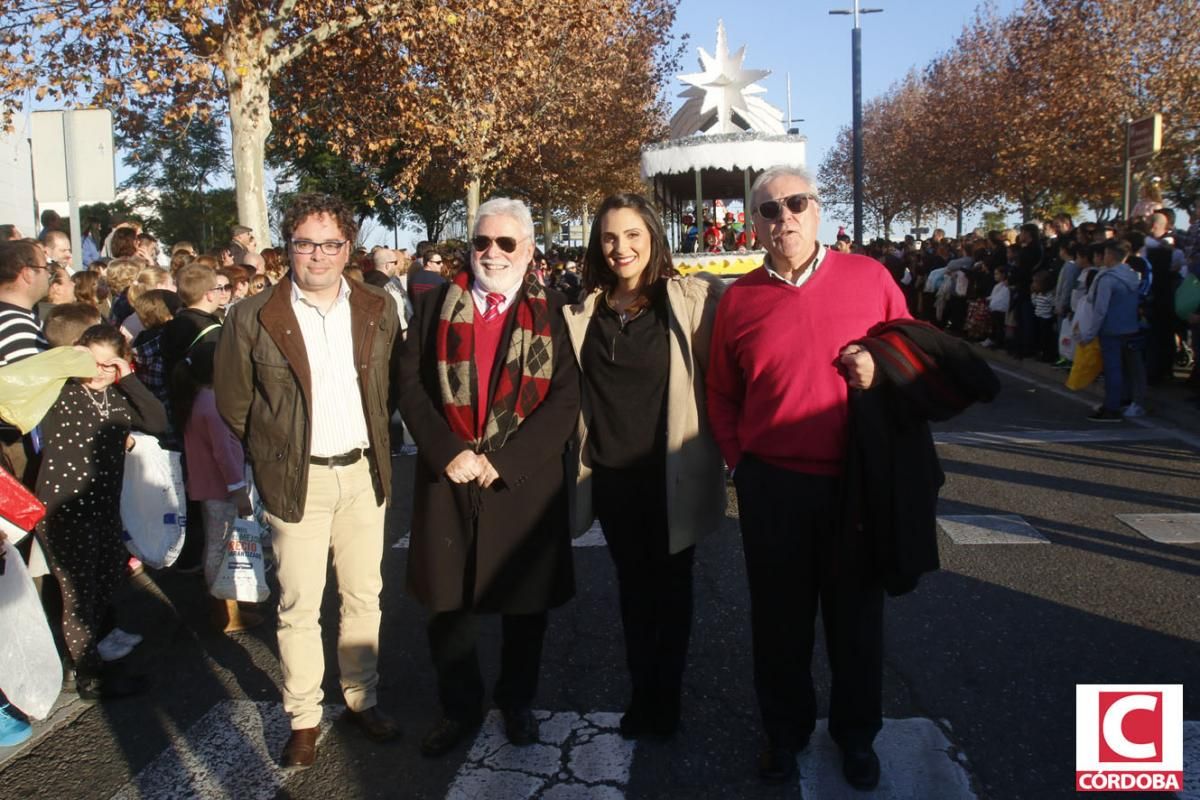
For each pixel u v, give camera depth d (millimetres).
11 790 3230
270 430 3246
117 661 3965
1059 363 12195
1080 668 3875
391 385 3467
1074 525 5797
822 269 3061
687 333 3207
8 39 11883
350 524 3432
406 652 4293
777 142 8617
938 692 3705
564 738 3469
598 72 25469
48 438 3760
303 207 3215
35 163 7641
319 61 15578
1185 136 22156
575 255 29250
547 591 3297
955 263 17484
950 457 7820
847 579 2988
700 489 3246
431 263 9961
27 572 3496
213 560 4453
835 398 2975
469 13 15078
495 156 24484
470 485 3240
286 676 3344
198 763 3377
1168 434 8414
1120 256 9023
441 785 3191
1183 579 4832
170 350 4672
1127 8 22422
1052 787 3061
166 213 39188
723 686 3838
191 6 11242
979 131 30328
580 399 3277
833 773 3168
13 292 4109
